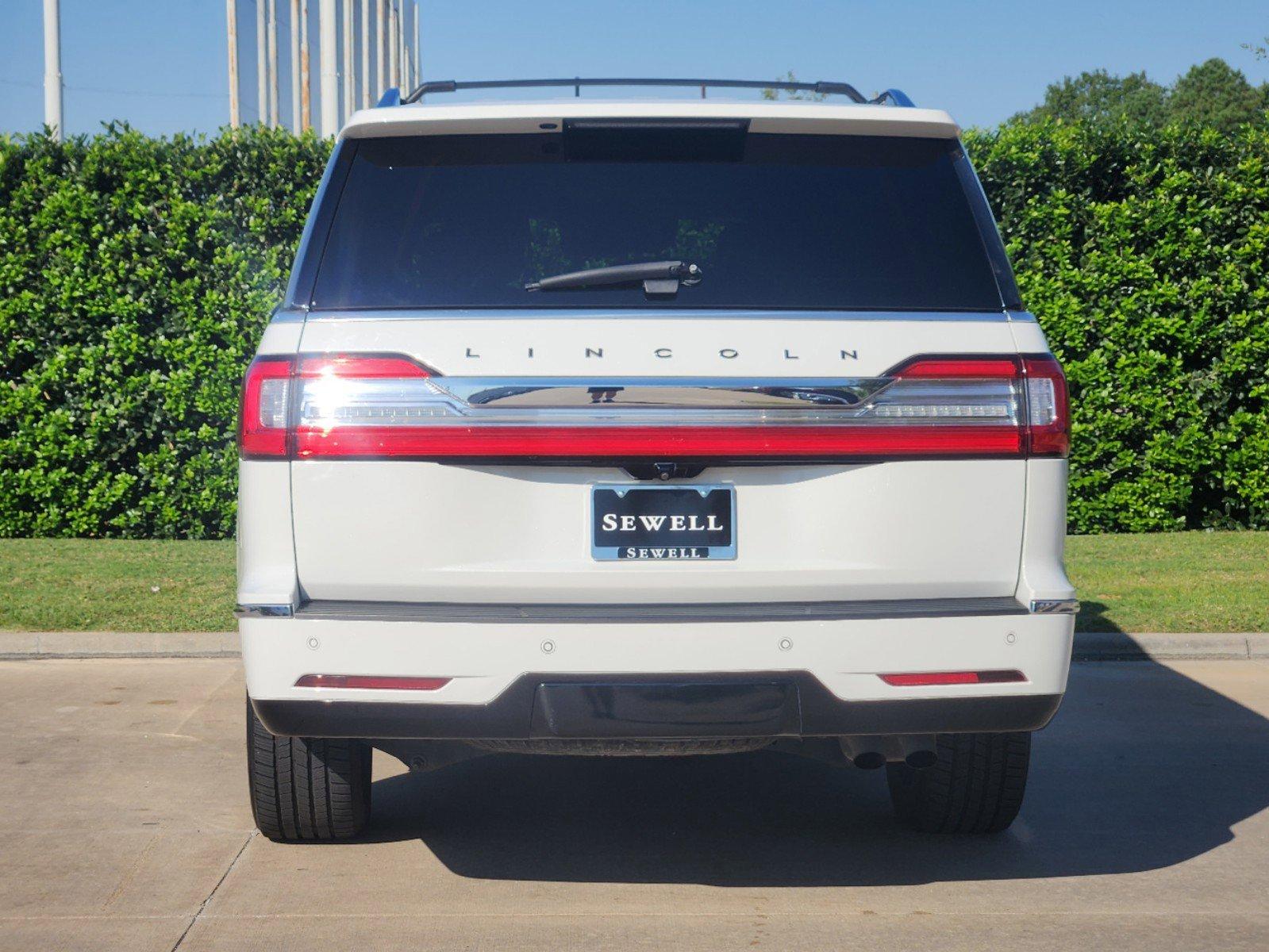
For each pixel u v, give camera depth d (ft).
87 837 14.99
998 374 11.62
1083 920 12.67
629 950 11.87
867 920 12.62
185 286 37.37
